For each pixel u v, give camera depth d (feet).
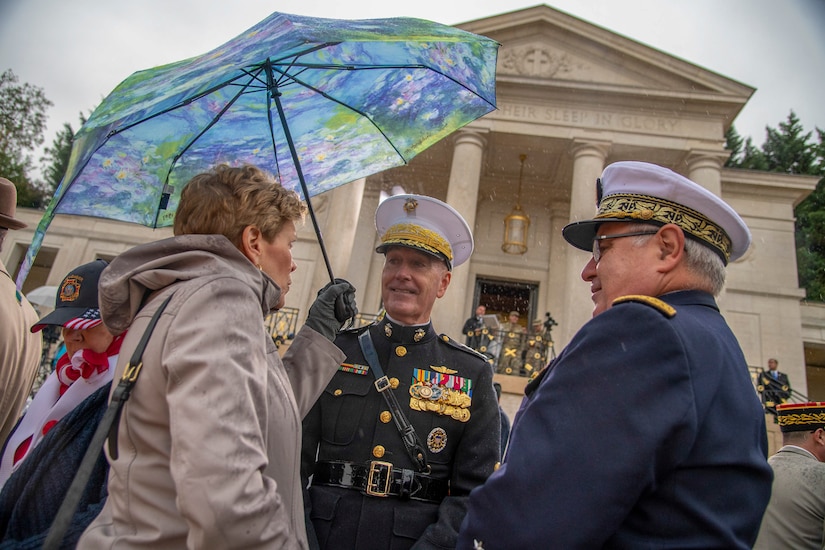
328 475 8.44
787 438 12.99
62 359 9.85
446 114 10.09
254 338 5.29
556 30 65.46
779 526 11.37
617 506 4.28
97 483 6.37
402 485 8.14
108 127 7.06
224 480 4.34
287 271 6.82
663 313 4.88
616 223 6.07
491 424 8.82
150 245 5.95
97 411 6.64
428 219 9.98
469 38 9.03
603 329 4.90
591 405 4.59
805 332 73.61
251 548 4.41
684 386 4.59
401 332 9.34
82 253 77.00
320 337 7.71
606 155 60.90
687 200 5.81
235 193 6.48
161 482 4.88
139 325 5.32
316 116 9.50
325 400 8.91
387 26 7.86
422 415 8.71
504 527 4.50
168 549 4.74
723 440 4.68
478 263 70.95
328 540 7.83
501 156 67.00
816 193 122.21
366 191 72.28
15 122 119.96
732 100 60.59
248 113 9.01
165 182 8.77
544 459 4.53
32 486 6.11
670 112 61.98
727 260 6.05
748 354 66.33
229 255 5.93
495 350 51.21
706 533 4.43
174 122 8.47
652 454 4.33
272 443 5.66
